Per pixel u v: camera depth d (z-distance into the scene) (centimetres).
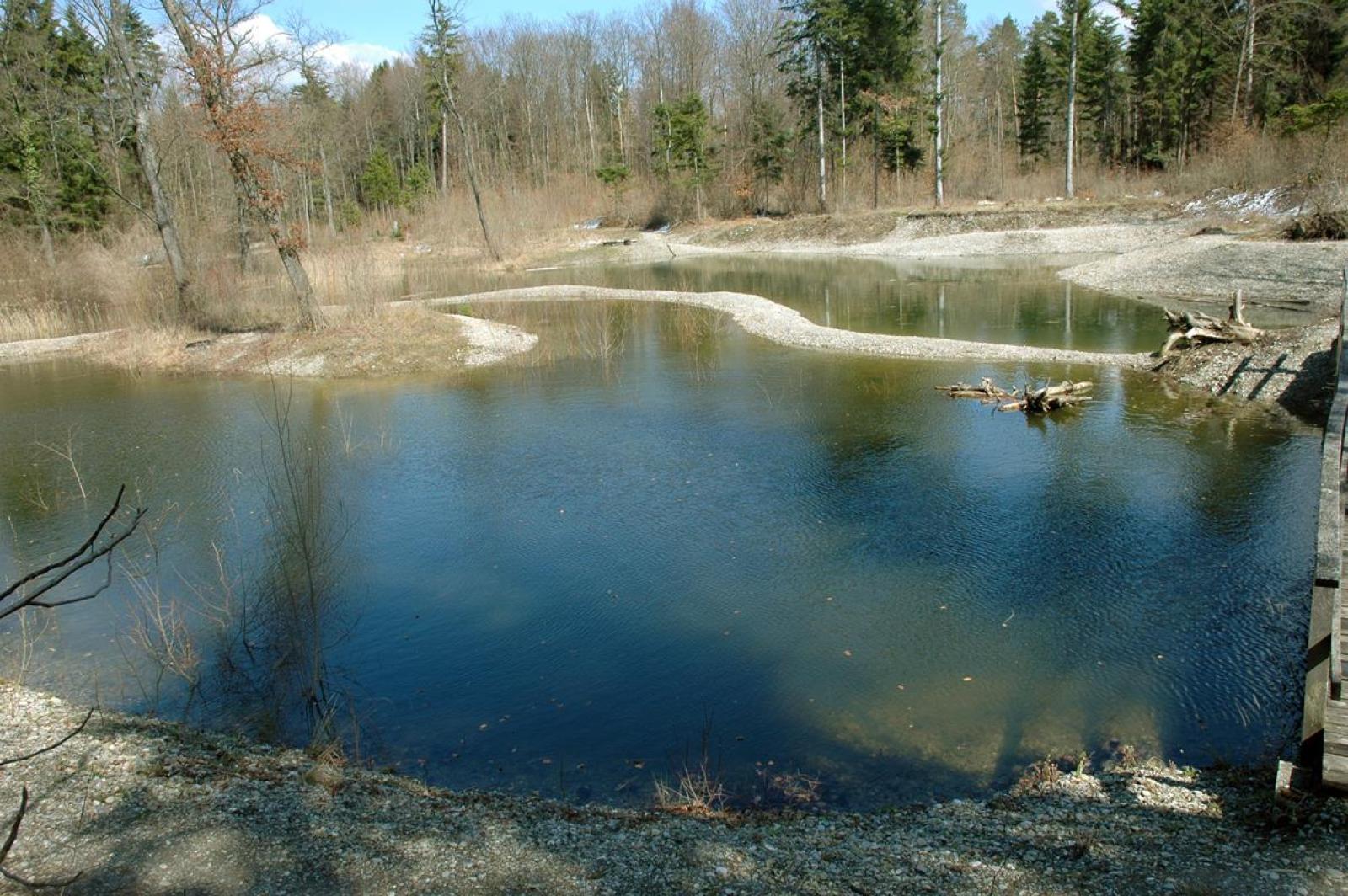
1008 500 1179
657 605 935
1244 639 816
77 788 594
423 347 2269
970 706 734
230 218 3491
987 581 959
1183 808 554
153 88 3494
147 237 3322
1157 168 5512
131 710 764
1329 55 4219
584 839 539
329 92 6850
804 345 2253
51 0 3866
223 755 668
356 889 480
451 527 1168
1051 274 3297
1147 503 1148
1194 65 5022
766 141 5544
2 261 3194
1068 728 696
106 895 476
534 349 2336
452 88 5603
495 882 487
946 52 6069
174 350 2395
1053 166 5847
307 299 2403
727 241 5125
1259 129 4169
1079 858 490
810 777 643
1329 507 659
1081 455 1338
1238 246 2908
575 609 932
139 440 1638
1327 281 2384
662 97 7000
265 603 959
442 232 5200
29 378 2275
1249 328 1817
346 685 800
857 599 932
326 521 1192
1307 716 546
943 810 584
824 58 5162
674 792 624
